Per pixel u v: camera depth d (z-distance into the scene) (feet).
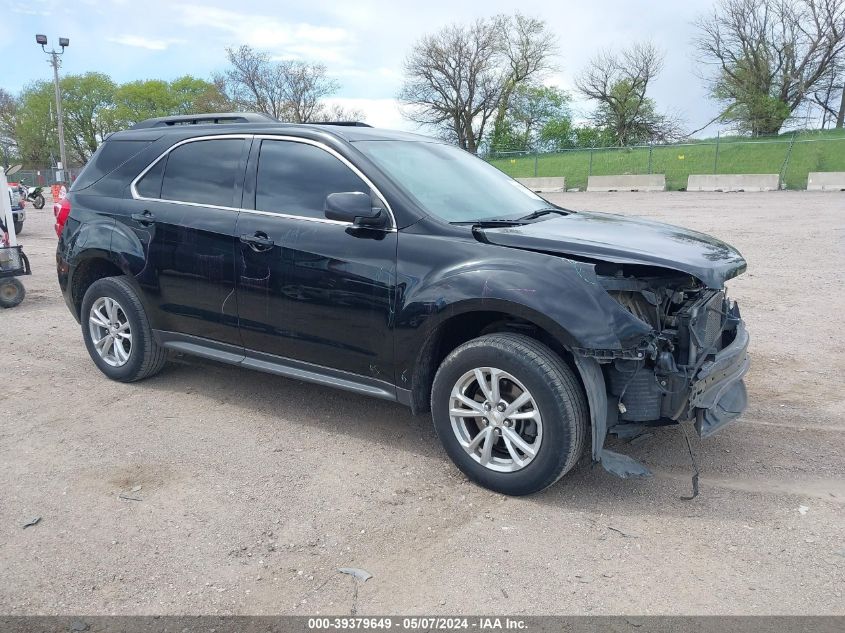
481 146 193.98
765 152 108.17
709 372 11.41
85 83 242.37
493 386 11.57
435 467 12.96
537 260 11.30
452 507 11.47
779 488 11.97
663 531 10.66
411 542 10.46
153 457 13.44
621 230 13.02
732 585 9.29
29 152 244.83
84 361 19.66
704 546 10.24
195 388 17.30
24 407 16.12
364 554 10.17
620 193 95.30
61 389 17.31
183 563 9.98
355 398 16.58
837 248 36.81
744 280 29.35
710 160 110.11
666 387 11.09
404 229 12.57
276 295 13.93
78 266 17.58
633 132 171.53
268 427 14.88
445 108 189.06
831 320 22.76
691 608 8.84
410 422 15.12
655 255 11.08
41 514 11.33
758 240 40.52
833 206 61.62
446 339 12.89
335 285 13.10
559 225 13.14
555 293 10.82
